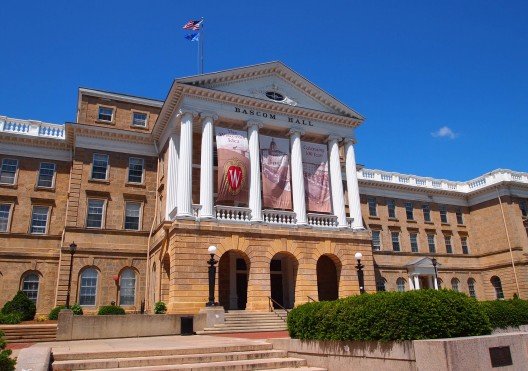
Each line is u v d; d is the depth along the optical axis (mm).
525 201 54188
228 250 30469
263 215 32906
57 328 21703
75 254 34656
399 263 50375
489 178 55281
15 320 26078
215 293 29188
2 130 37156
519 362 9742
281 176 34531
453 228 55469
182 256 28906
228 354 12914
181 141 31875
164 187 35469
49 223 36688
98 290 34719
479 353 9336
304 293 31875
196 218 30203
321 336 12258
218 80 34281
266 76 36656
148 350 12859
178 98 33594
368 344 10906
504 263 51906
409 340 9969
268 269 31234
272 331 25766
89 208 36375
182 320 23750
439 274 51750
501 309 19031
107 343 17625
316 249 33406
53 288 35125
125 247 36406
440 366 9070
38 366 9992
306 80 37250
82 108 38812
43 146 38344
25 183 36969
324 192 36219
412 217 53469
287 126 35969
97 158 37875
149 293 35094
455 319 10141
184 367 11273
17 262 34750
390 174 53688
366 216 50406
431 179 56344
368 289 34469
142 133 38906
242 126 35500
